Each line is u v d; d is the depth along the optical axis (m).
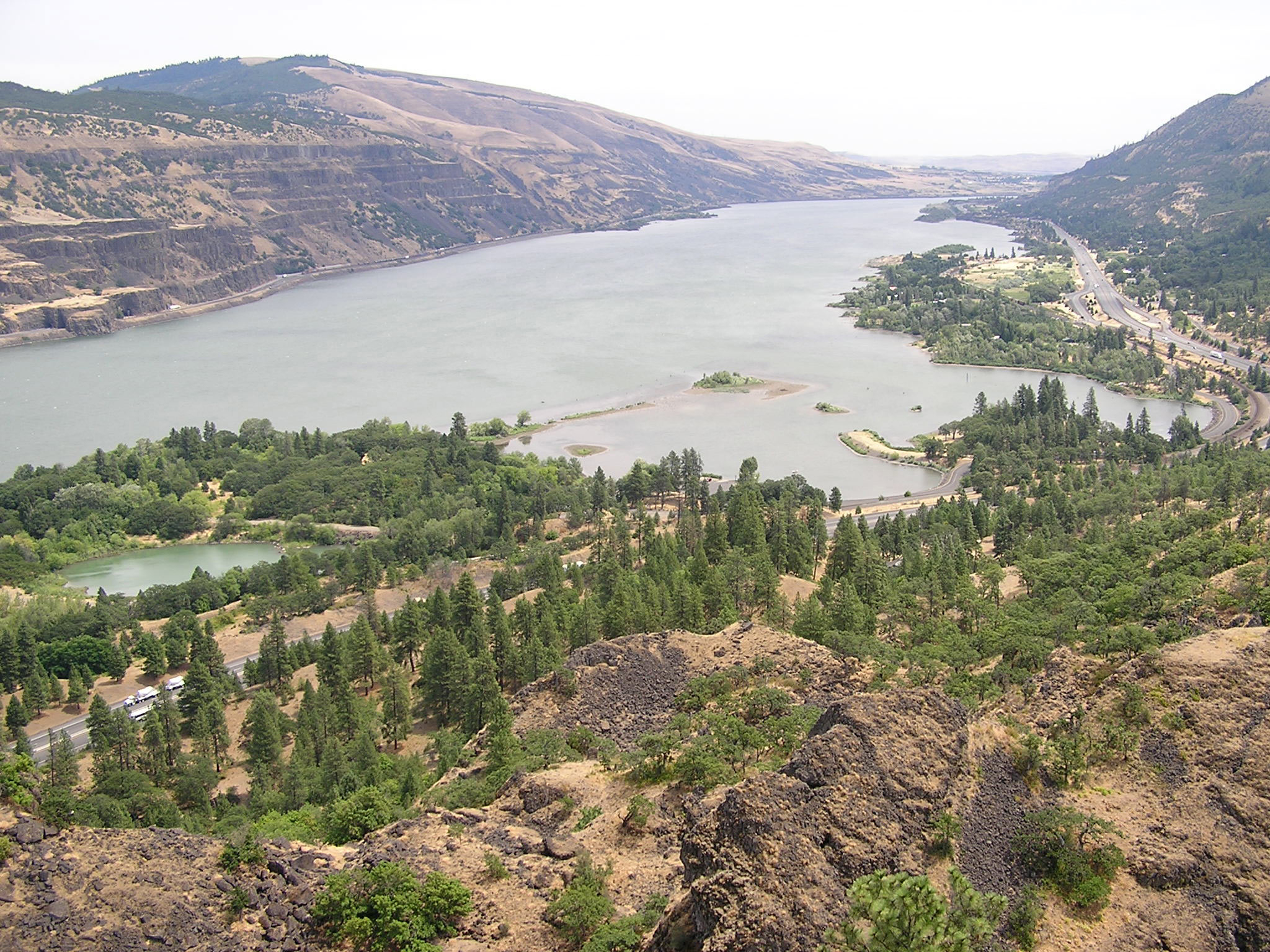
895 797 84.62
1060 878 83.75
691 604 185.50
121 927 84.50
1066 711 109.69
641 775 118.06
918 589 193.38
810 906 72.50
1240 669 106.25
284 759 174.25
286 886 93.44
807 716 124.69
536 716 148.88
